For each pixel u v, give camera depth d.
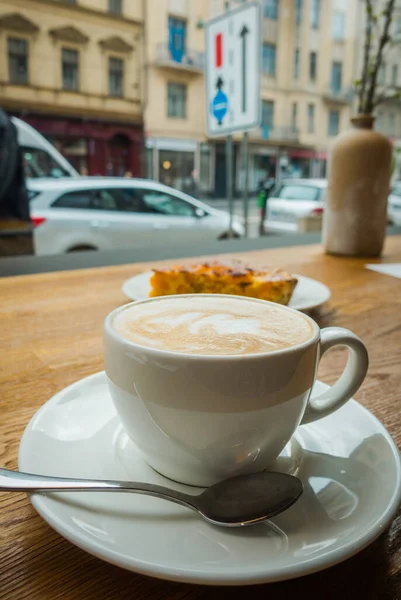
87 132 10.03
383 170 1.05
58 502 0.23
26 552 0.23
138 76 10.21
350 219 1.07
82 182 2.83
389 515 0.23
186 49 10.45
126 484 0.25
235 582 0.19
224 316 0.31
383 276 0.92
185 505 0.24
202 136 11.16
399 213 4.68
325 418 0.34
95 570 0.22
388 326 0.62
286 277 0.64
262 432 0.26
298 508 0.24
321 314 0.67
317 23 11.71
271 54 11.42
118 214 2.89
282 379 0.25
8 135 1.90
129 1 9.66
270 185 4.98
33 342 0.53
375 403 0.40
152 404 0.25
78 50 9.51
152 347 0.26
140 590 0.21
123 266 0.96
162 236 3.03
